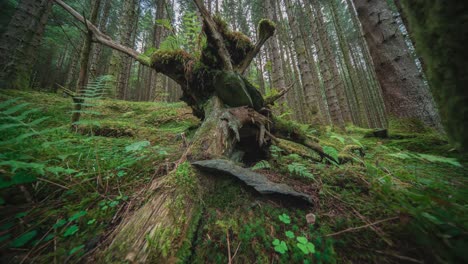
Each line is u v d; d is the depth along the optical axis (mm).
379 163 2137
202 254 935
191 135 3160
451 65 896
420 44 1055
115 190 1456
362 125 14258
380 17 3760
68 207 1229
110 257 832
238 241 1023
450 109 946
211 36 2416
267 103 2775
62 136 2318
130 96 20562
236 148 2359
